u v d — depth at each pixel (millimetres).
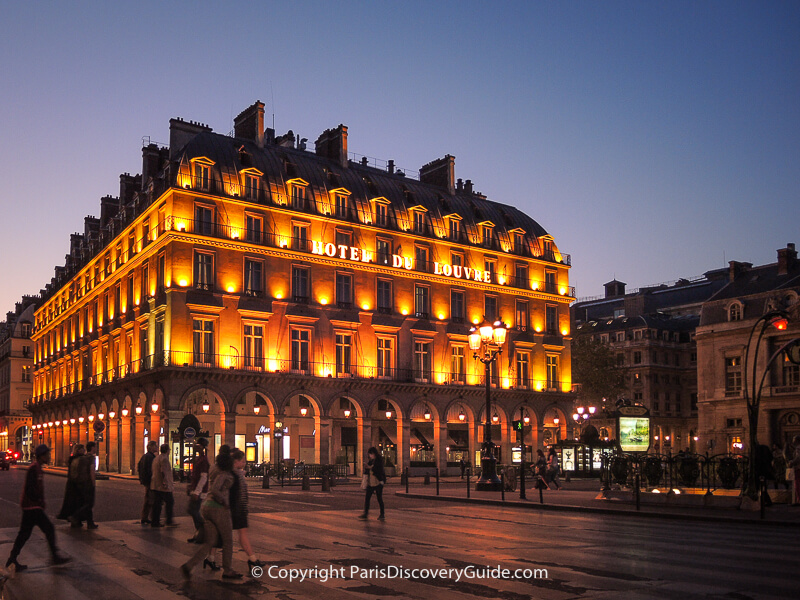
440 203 66438
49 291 90500
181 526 19547
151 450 20375
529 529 19297
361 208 59969
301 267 56344
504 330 34750
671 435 101125
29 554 14867
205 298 51469
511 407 65625
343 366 57375
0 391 113375
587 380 79625
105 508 25188
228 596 11000
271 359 53781
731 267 78500
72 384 73375
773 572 12703
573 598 10742
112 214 74250
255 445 58938
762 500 21234
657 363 101188
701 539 17203
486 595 10992
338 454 62188
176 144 60281
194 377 50219
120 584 11875
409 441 59906
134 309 56406
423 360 61781
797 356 24234
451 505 28078
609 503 26734
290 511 24562
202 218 52344
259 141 57938
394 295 60781
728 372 73312
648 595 10898
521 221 71438
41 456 13641
